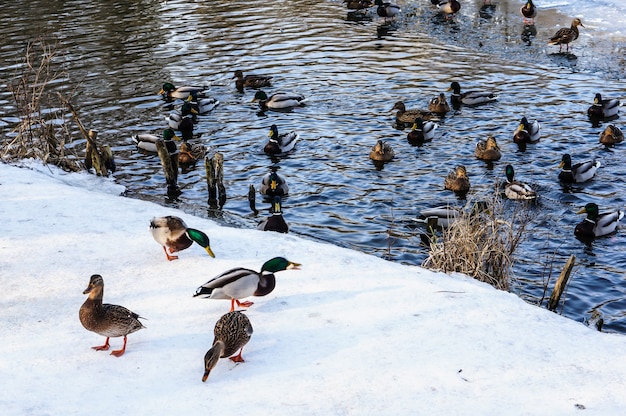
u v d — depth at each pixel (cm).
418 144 2166
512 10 3581
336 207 1773
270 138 2142
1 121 2350
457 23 3450
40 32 3469
